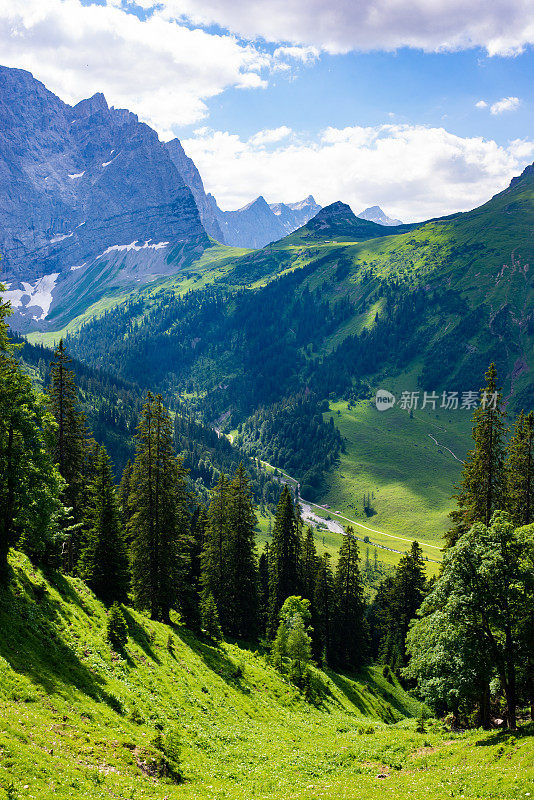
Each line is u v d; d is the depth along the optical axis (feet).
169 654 127.03
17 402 102.47
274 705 138.10
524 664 88.02
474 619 90.07
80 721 75.10
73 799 55.11
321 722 138.92
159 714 94.94
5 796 49.47
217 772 84.79
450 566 93.66
